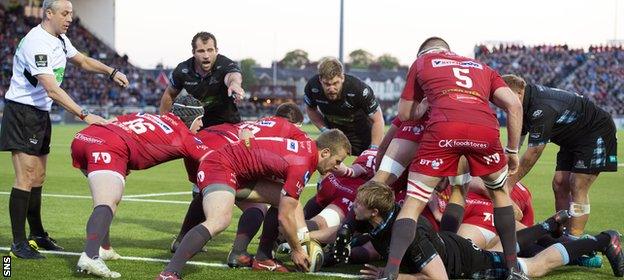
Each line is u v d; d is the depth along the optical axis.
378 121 10.10
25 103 7.61
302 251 7.04
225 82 9.11
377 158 7.82
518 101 6.73
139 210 11.61
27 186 7.66
